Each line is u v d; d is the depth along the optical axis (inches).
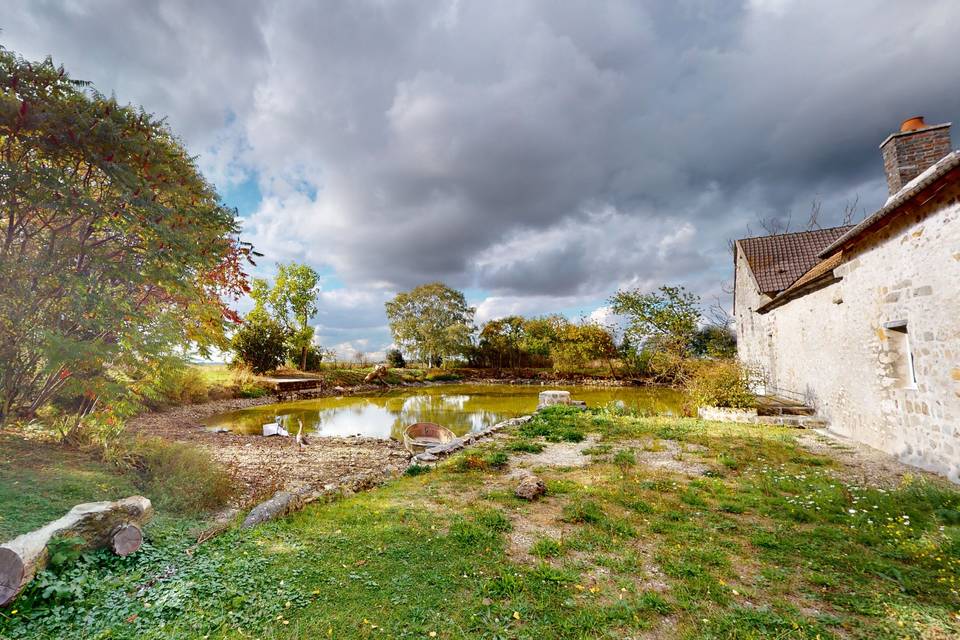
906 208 263.9
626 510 201.0
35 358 229.1
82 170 239.6
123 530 147.0
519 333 1813.5
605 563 144.3
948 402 240.2
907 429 282.2
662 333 1170.0
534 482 229.3
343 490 243.8
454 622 110.7
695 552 152.6
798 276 593.9
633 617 112.7
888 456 300.2
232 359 1046.4
